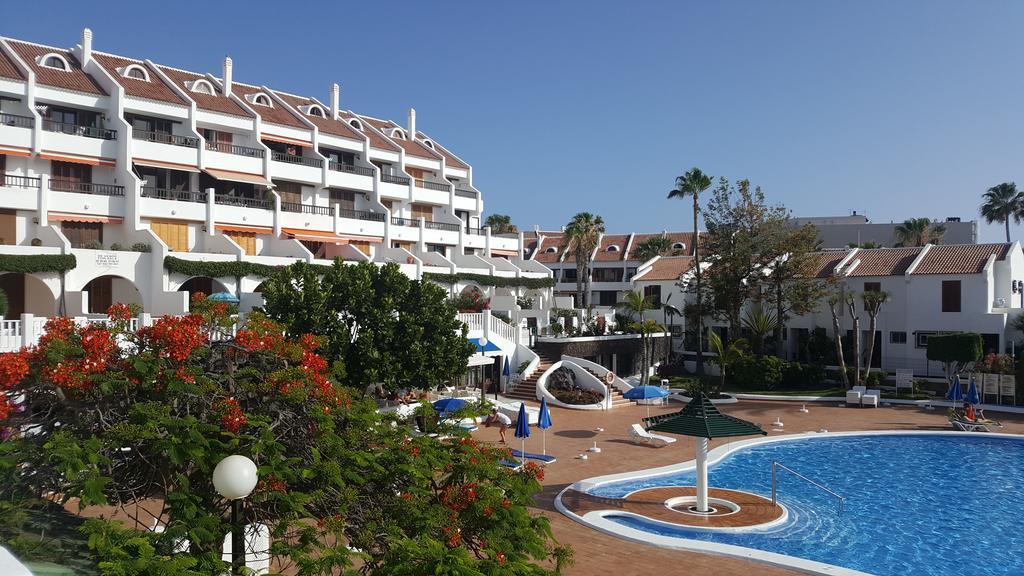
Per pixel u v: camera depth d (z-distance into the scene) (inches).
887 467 1128.2
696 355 2300.7
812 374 1959.9
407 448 447.2
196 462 364.8
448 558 349.7
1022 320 1891.0
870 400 1716.3
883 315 2089.1
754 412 1648.6
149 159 1683.1
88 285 1620.3
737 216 2134.6
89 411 388.8
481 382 1759.4
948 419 1483.8
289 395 416.8
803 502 924.0
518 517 423.5
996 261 2025.1
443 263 2199.8
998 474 1082.1
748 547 756.6
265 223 1863.9
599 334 2105.1
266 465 382.9
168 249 1540.4
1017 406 1640.0
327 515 402.9
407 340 1208.2
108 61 1898.4
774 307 2190.0
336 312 1180.5
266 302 1182.9
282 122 2059.5
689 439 1315.2
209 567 342.0
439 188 2460.6
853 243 3703.3
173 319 436.1
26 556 324.5
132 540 319.0
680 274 2373.3
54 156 1544.0
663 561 687.7
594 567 671.1
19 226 1519.4
